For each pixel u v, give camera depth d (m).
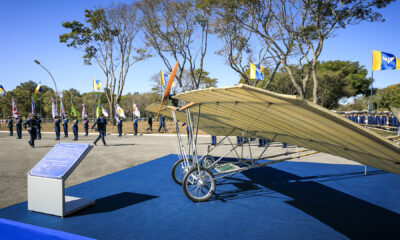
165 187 5.70
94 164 8.42
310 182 6.08
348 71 51.25
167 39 24.81
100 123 13.55
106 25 31.58
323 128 2.63
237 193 5.29
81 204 4.36
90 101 48.03
